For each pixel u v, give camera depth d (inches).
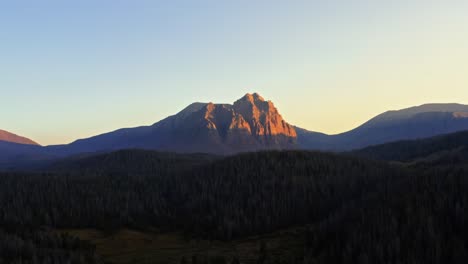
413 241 4119.1
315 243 5221.5
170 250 5900.6
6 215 6505.9
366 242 4330.7
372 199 5610.2
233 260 4847.4
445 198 4635.8
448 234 4146.2
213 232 6643.7
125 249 6018.7
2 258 4621.1
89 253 5305.1
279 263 4790.8
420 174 6048.2
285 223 6761.8
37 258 4603.8
